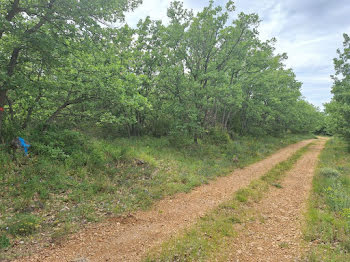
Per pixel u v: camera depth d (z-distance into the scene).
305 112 39.75
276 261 4.18
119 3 9.08
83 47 8.66
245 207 7.07
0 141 7.93
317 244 4.81
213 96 16.73
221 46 16.94
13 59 7.89
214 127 22.92
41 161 7.77
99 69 9.80
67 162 8.40
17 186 6.40
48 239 4.64
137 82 11.16
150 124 21.84
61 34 7.92
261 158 16.61
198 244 4.65
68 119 12.50
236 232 5.35
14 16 8.09
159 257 4.18
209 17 15.22
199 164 12.75
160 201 7.30
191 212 6.55
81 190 7.11
